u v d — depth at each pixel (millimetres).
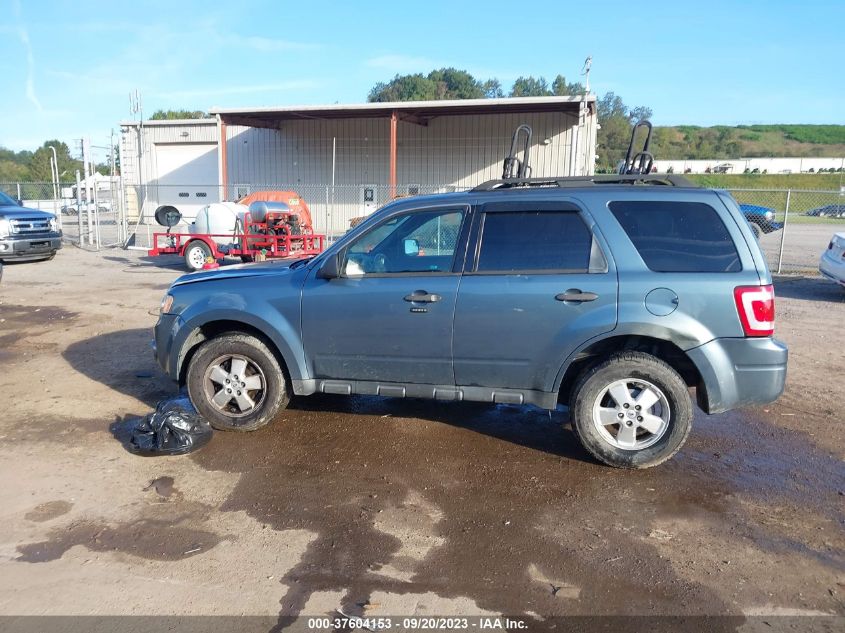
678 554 3693
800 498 4367
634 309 4527
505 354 4789
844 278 11773
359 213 26656
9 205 17500
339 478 4617
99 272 15539
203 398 5410
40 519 4023
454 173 25219
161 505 4215
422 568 3543
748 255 4539
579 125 20344
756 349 4484
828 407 6184
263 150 27609
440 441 5293
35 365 7402
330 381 5242
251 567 3541
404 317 4934
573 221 4746
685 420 4617
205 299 5395
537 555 3672
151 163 29969
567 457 4996
